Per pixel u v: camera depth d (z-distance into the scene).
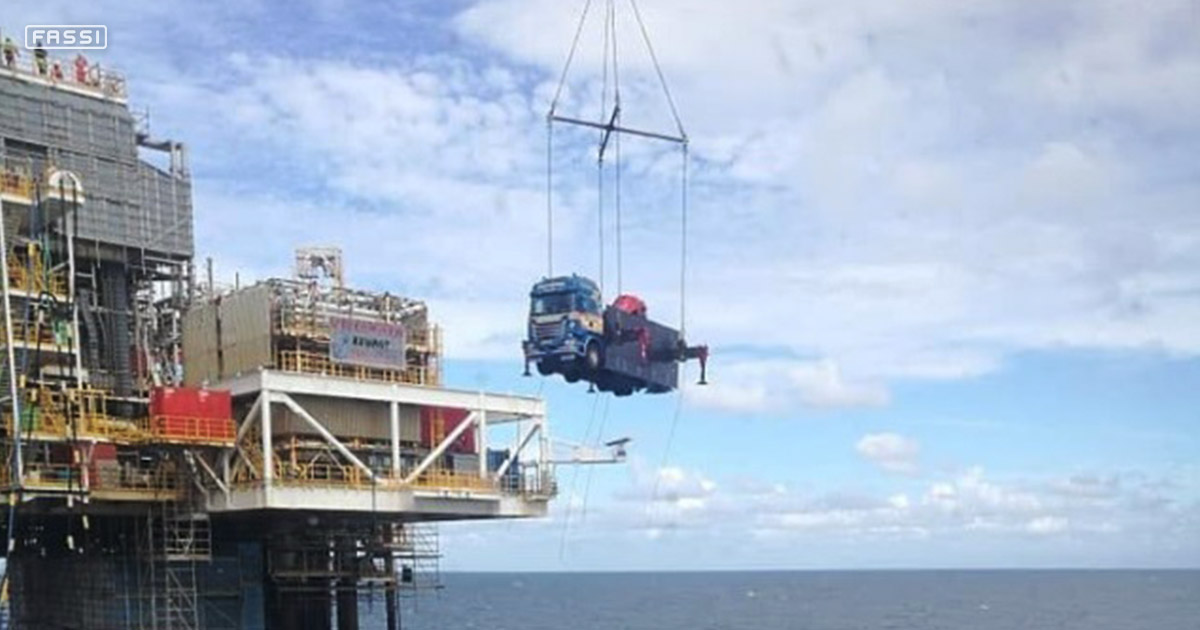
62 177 56.19
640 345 54.03
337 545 64.38
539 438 63.16
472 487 59.72
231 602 60.47
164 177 64.62
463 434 62.88
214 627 59.62
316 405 57.47
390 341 60.44
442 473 59.03
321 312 60.09
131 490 55.03
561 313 51.28
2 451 53.38
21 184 56.41
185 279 65.19
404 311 63.31
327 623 64.81
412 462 60.31
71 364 56.69
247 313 59.91
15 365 53.28
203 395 54.94
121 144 63.03
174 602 57.50
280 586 62.53
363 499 56.00
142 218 63.06
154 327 64.75
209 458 56.53
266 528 62.72
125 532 60.09
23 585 64.38
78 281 60.94
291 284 59.53
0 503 52.56
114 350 61.06
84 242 60.50
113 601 58.03
